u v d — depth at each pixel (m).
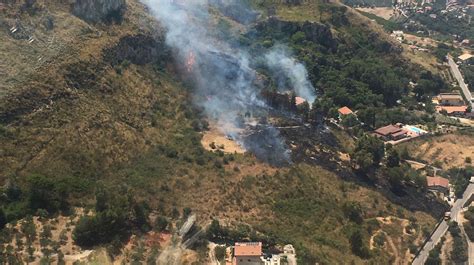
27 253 199.50
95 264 199.88
